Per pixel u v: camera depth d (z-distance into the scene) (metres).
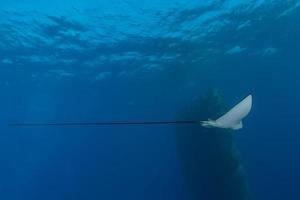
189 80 31.06
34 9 17.61
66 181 103.69
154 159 88.56
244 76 33.66
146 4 17.78
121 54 24.33
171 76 29.55
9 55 23.61
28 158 76.69
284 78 38.34
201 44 23.44
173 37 21.94
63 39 21.45
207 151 20.83
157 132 56.19
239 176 19.62
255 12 20.27
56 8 17.59
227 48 25.09
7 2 16.78
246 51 26.83
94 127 48.06
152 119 46.66
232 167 19.81
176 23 20.14
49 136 54.25
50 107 38.16
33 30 20.12
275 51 28.58
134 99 36.44
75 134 53.69
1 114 40.78
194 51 24.42
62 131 50.66
